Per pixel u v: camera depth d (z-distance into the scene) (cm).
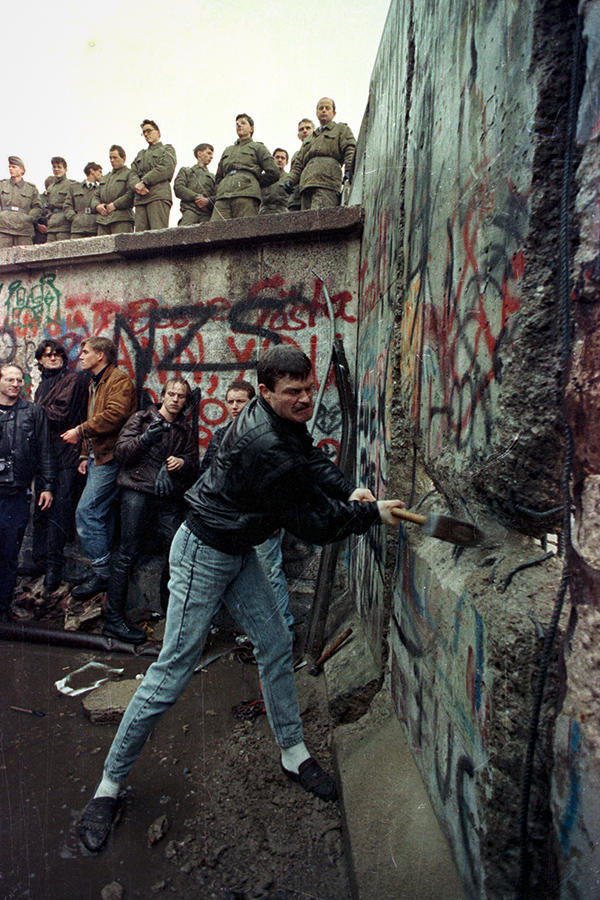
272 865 168
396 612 202
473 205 129
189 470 341
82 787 206
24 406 365
